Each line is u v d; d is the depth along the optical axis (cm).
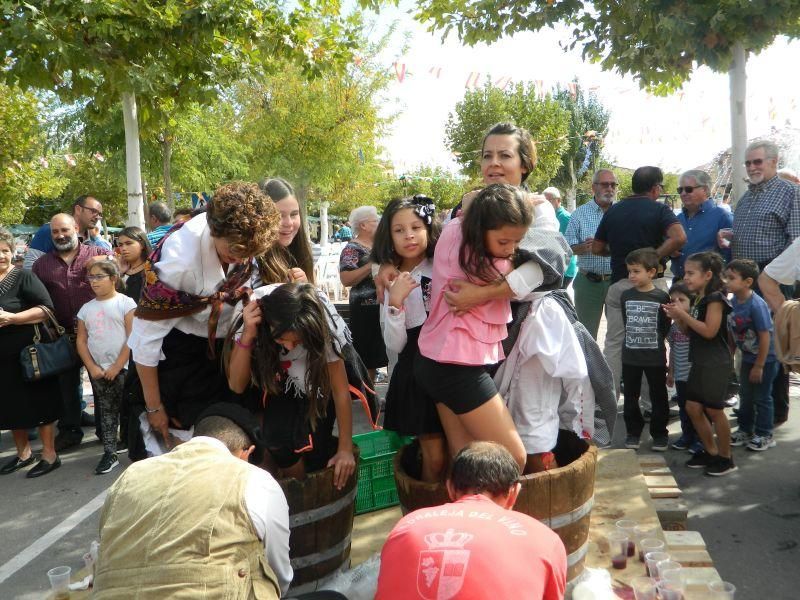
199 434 247
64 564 399
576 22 791
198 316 281
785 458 499
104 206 2986
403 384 295
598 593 266
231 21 646
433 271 274
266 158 1617
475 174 2570
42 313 540
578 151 3022
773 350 510
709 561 318
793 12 621
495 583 191
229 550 210
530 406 289
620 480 401
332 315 286
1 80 625
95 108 764
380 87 1598
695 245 626
